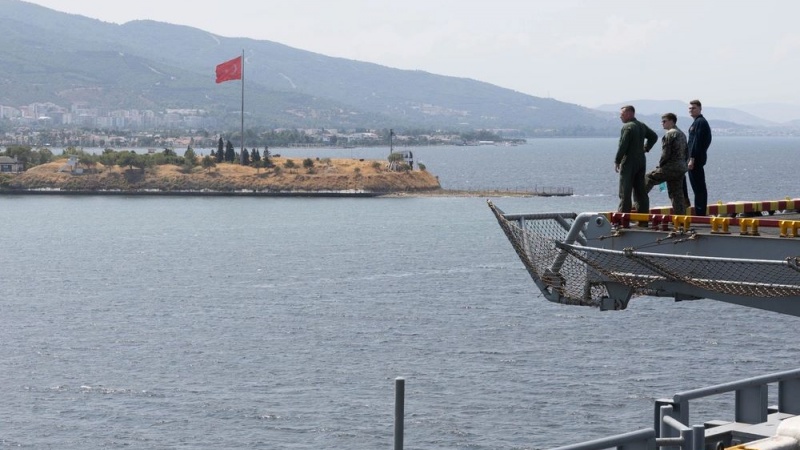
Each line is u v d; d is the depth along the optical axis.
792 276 22.23
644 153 27.56
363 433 84.50
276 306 149.62
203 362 112.50
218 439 84.50
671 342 117.50
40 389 101.94
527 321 132.62
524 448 78.69
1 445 83.94
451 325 130.50
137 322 138.75
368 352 115.31
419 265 195.12
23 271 198.62
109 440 85.06
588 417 86.56
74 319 142.00
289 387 100.38
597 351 113.06
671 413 18.12
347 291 162.88
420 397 94.56
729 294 22.86
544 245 25.33
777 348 113.62
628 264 24.05
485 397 93.75
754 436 19.22
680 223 24.09
